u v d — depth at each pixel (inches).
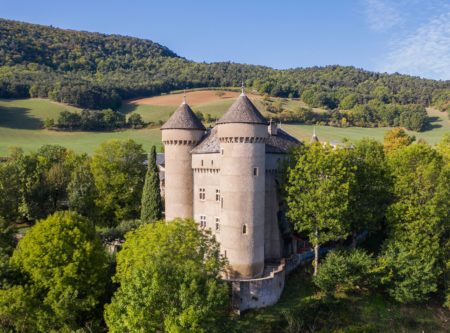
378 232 2298.2
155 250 1306.6
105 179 2506.2
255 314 1524.4
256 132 1612.9
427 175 1812.3
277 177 1883.6
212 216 1849.2
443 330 1614.2
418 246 1771.7
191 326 1051.3
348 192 1771.7
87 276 1459.2
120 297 1178.6
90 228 1630.2
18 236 2253.9
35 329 1379.2
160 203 2289.6
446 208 1814.7
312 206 1696.6
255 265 1654.8
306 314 1550.2
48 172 2586.1
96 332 1424.7
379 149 2591.0
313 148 1776.6
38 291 1406.3
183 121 1914.4
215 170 1811.0
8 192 2348.7
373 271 1635.1
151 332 1083.3
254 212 1640.0
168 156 1962.4
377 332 1536.7
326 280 1622.8
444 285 1759.4
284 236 1923.0
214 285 1152.2
